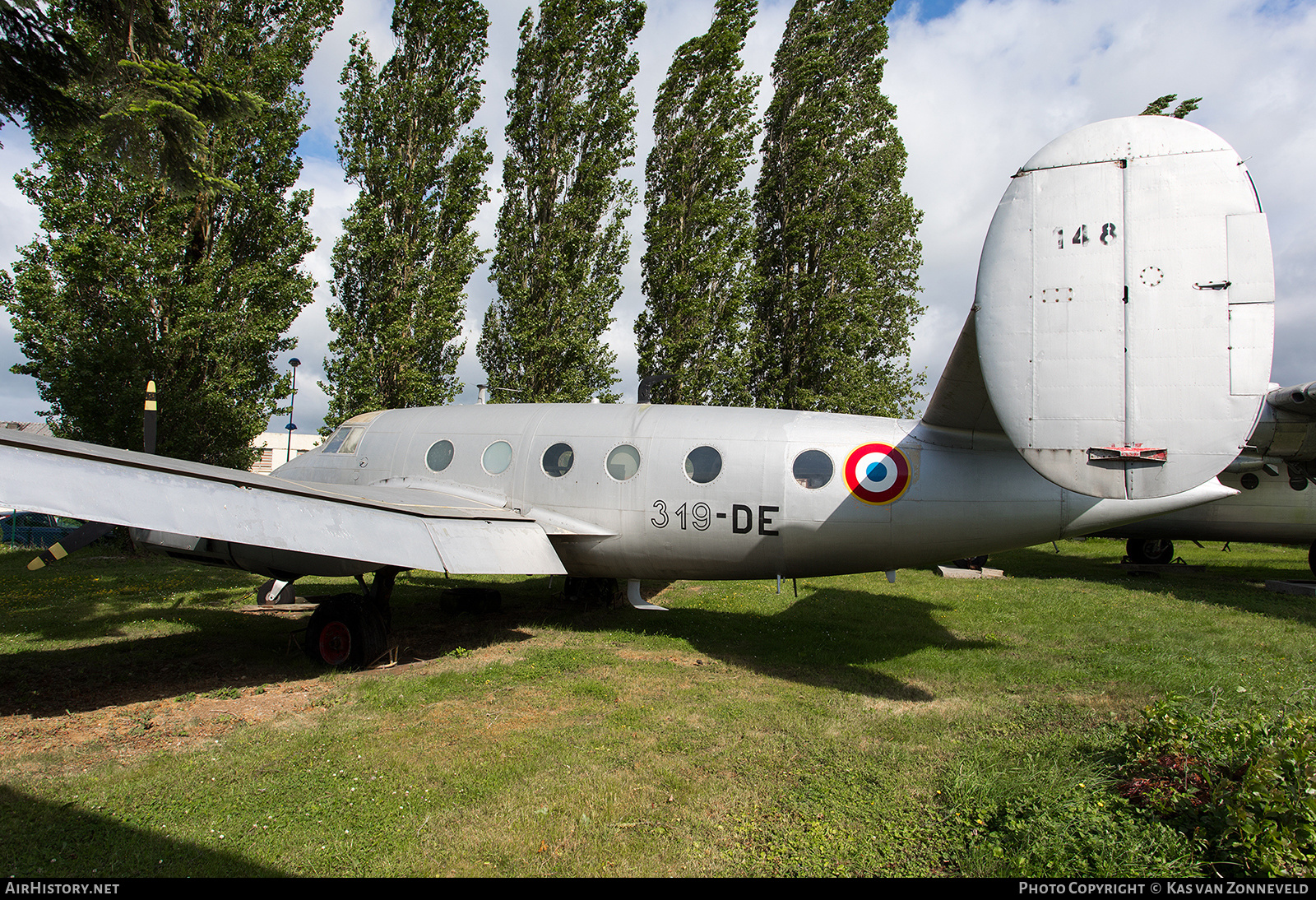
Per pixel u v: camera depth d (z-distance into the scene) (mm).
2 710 5758
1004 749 4863
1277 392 12336
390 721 5508
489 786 4301
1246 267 4762
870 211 26203
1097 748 4793
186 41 17719
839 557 7816
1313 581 13539
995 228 5449
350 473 10227
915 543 7520
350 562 6848
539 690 6375
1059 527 7078
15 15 7918
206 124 9516
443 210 20594
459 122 20953
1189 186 4910
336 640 7188
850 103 25344
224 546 7258
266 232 19594
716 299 22234
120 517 4914
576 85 21422
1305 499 13961
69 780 4293
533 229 21656
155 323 17953
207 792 4152
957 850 3529
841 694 6324
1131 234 5027
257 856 3467
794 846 3609
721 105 22000
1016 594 12164
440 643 8375
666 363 21656
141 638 8328
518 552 7645
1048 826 3609
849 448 7762
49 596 11125
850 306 23688
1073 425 5133
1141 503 6789
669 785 4352
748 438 8148
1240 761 3779
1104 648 8086
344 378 19281
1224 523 14609
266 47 19000
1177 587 13219
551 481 8773
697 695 6266
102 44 9023
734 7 22516
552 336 20703
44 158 16188
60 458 5039
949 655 7770
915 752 4906
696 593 12203
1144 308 4973
